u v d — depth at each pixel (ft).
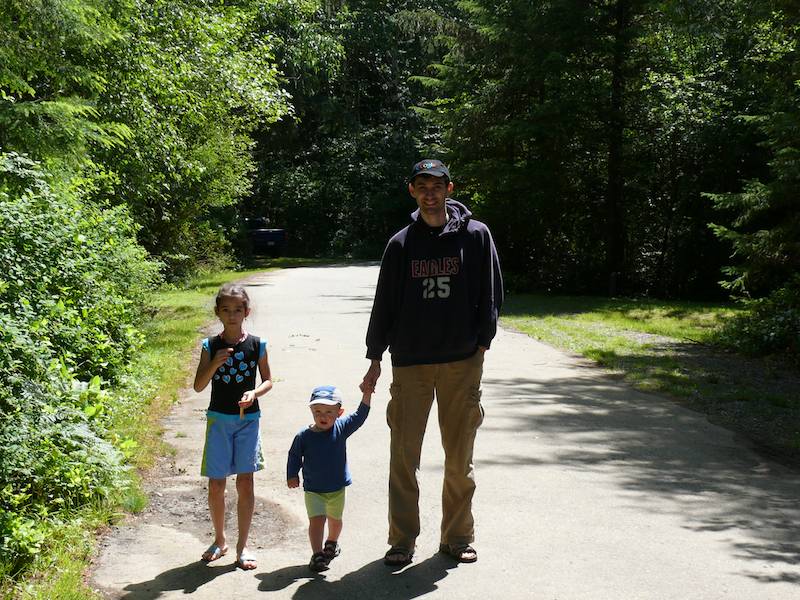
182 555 15.89
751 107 78.84
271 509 18.74
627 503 19.44
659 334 53.11
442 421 16.05
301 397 30.68
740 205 51.08
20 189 28.27
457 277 15.64
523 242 94.48
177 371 34.35
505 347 45.65
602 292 90.38
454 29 101.55
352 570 15.38
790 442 26.00
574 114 82.99
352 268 115.65
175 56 52.54
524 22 84.07
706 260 86.12
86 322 26.53
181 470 21.31
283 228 163.02
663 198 88.02
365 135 159.12
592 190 91.50
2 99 32.68
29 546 14.61
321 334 47.55
